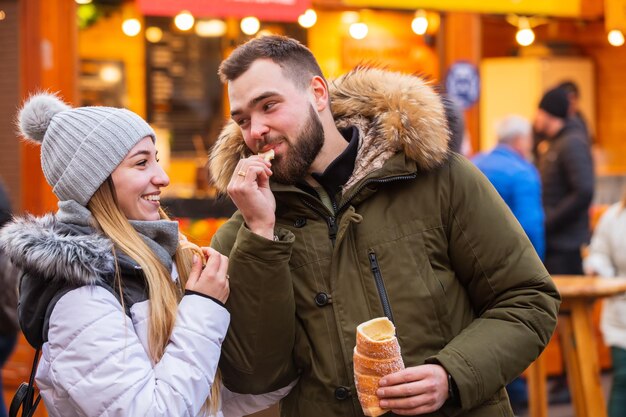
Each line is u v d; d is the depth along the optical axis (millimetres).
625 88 11680
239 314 2703
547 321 2734
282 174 2783
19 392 2662
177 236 2699
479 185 2818
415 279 2723
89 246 2484
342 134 2953
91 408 2418
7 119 7391
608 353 8641
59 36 7414
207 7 7383
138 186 2637
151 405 2428
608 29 9758
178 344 2523
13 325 4746
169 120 9797
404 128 2777
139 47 9523
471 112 9148
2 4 7422
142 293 2590
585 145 8102
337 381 2703
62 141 2625
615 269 6207
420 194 2803
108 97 9289
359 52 9594
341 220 2766
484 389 2613
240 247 2674
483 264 2764
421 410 2559
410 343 2688
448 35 9102
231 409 2938
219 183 2986
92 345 2436
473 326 2725
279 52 2785
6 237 2541
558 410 7660
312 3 8328
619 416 5852
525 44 10836
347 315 2721
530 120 11039
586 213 8094
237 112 2787
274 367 2760
